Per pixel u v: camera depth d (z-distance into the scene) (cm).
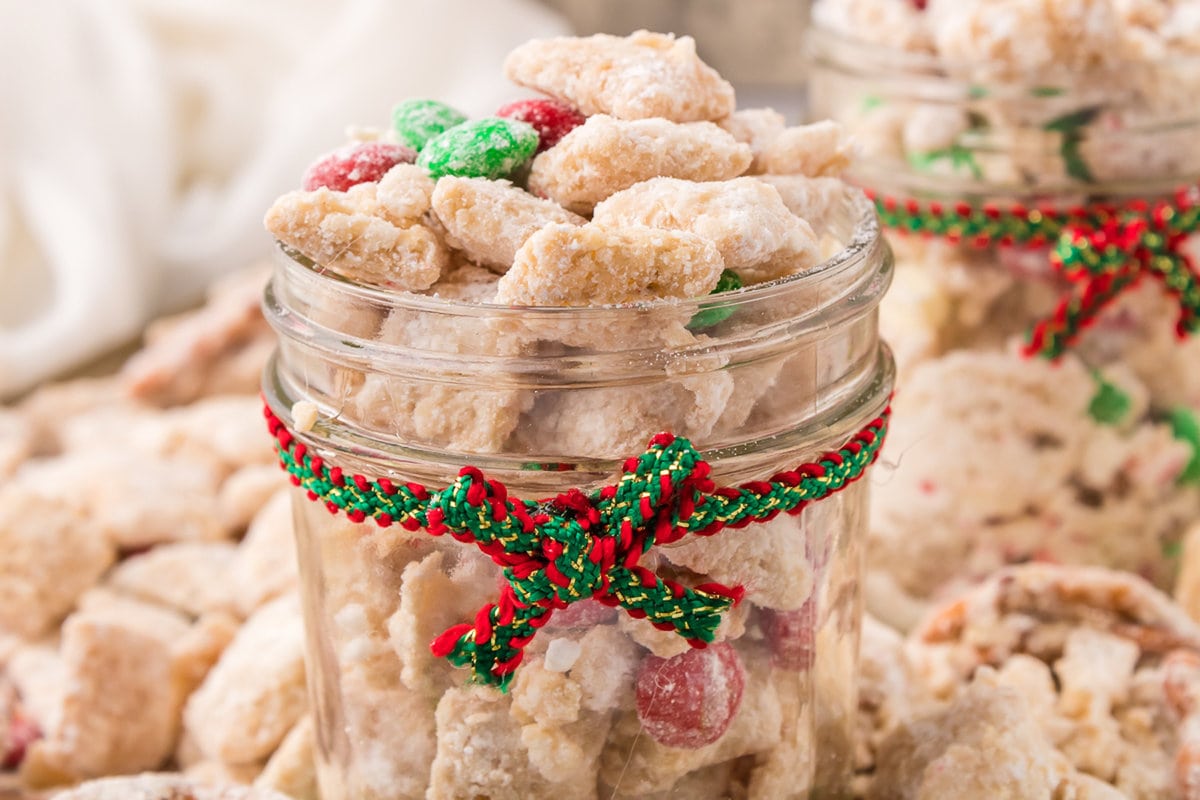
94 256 49
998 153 31
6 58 51
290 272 25
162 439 39
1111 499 33
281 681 30
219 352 44
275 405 26
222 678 30
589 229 23
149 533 36
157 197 53
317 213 24
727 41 61
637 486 23
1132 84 31
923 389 33
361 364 24
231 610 34
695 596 24
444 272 25
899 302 33
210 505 37
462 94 55
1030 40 31
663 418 24
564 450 24
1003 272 32
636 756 25
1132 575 33
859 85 33
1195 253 32
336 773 27
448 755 25
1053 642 30
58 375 47
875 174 33
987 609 31
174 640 33
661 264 23
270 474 37
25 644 34
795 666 26
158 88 54
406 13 54
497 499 23
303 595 27
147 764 31
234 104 57
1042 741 27
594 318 23
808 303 24
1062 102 31
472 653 24
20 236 51
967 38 31
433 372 23
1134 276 31
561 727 24
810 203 26
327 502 25
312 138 54
